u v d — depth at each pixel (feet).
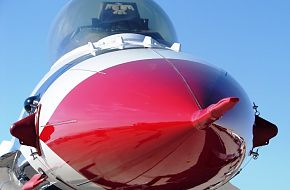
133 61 22.40
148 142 19.79
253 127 23.85
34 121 23.15
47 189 24.16
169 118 19.54
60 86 22.84
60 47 29.48
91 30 28.73
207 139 19.71
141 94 20.44
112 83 21.21
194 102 20.04
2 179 28.68
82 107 21.12
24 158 25.66
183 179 20.79
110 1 29.81
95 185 21.93
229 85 22.26
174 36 30.78
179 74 21.34
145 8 30.07
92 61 23.31
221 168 20.90
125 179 20.99
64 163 21.83
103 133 20.36
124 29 28.81
